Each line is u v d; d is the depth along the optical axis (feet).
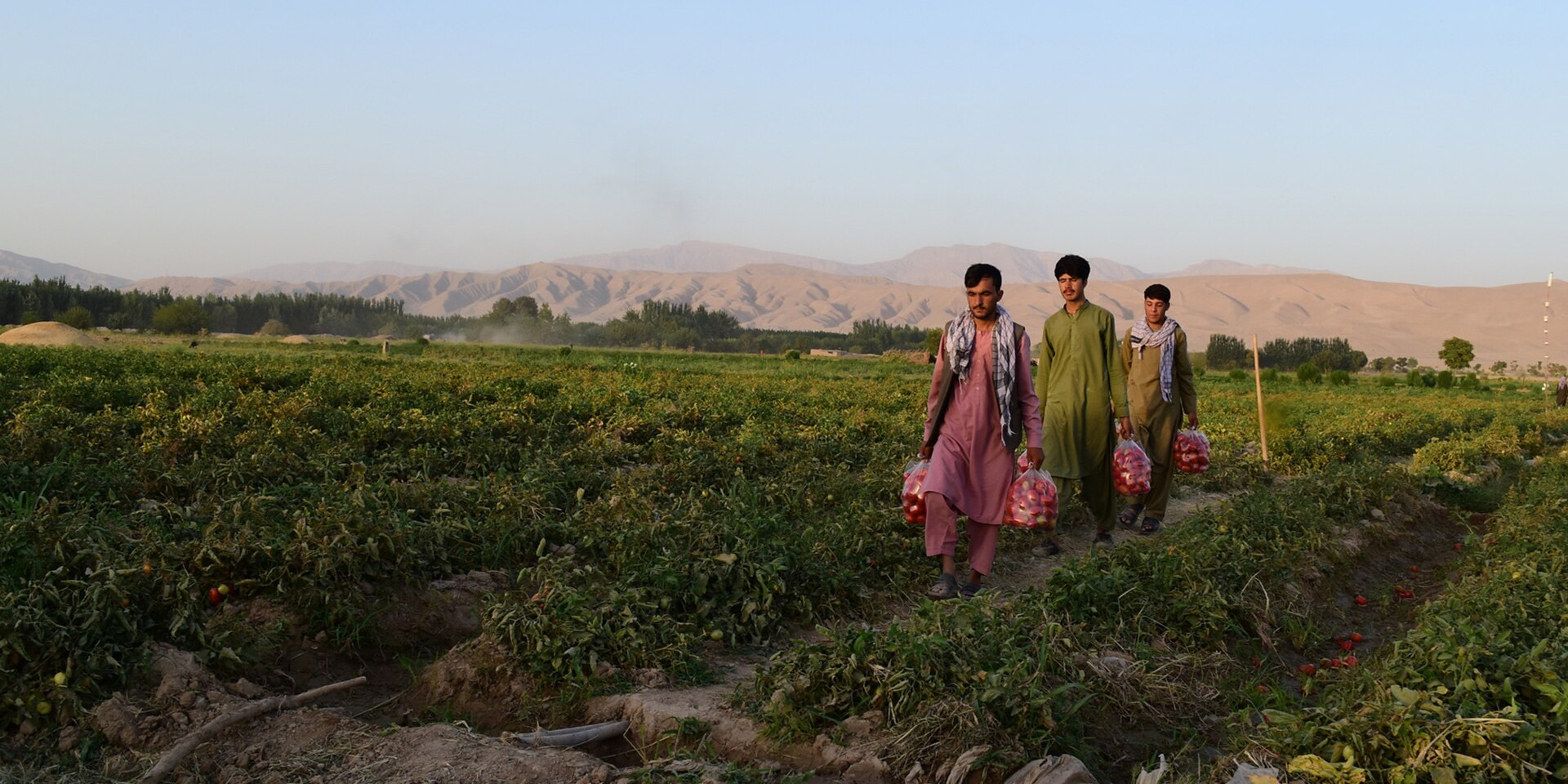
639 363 149.38
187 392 51.98
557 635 15.24
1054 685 14.49
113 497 22.84
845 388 88.48
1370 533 29.27
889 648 13.70
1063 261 25.63
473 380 67.56
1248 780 11.32
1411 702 11.49
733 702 14.06
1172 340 28.37
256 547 16.92
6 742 12.41
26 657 13.14
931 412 20.49
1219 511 26.09
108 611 14.21
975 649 13.78
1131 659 16.17
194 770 12.12
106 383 51.85
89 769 12.10
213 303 416.67
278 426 33.53
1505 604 17.12
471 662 15.21
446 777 11.82
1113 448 26.00
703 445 36.04
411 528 19.15
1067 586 18.24
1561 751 10.95
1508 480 46.09
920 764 12.14
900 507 26.37
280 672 15.37
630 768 12.99
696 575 18.33
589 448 34.47
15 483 22.54
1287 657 19.03
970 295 19.72
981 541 20.49
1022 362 19.92
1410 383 198.90
